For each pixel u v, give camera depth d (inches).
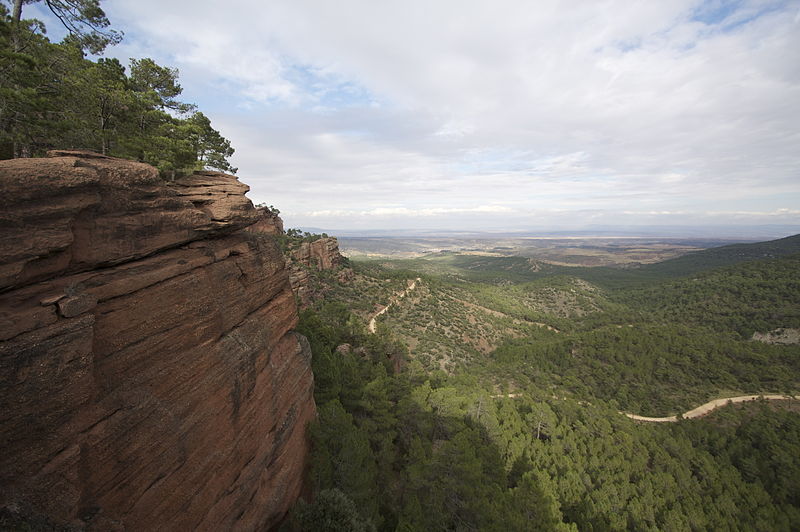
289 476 772.6
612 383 3900.1
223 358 589.3
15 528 301.7
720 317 6013.8
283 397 794.2
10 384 309.7
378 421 1333.7
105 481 386.3
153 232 514.3
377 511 924.6
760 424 2834.6
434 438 1589.6
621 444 2210.9
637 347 4485.7
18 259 340.5
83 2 1031.0
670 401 3543.3
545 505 1211.9
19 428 315.9
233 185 819.4
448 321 5019.7
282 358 822.5
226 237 705.6
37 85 914.1
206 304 569.0
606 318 6471.5
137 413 428.1
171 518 468.1
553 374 4151.1
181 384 498.9
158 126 1237.7
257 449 673.6
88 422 374.3
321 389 1286.9
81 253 416.2
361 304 4402.1
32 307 338.3
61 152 446.0
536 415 2228.1
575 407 2687.0
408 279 6358.3
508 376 3705.7
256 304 742.5
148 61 1323.8
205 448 530.9
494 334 5329.7
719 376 3853.3
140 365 445.1
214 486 547.2
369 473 974.4
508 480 1603.1
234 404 604.4
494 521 1035.3
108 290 412.8
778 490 2177.7
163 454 457.1
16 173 343.6
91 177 417.7
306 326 1887.3
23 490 314.0
